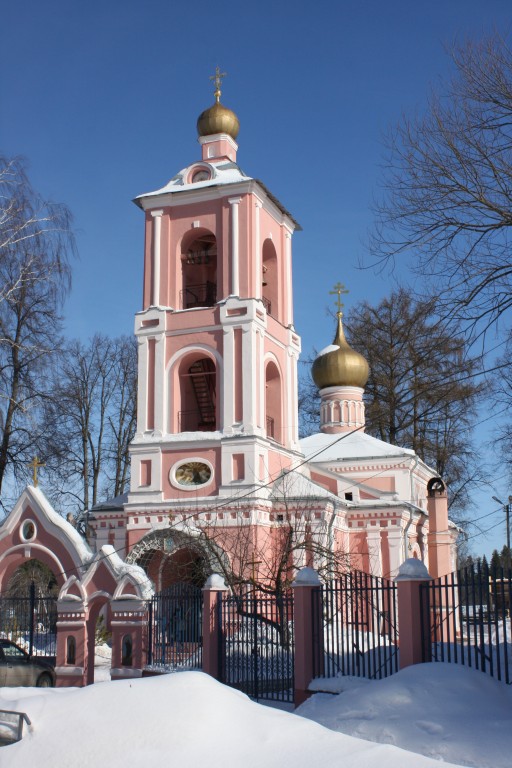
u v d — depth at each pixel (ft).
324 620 83.66
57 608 91.76
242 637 77.20
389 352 166.50
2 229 84.79
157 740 38.65
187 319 124.06
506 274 60.85
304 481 126.31
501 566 61.21
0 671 84.79
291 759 36.42
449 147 62.59
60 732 40.24
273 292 133.69
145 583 85.71
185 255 128.57
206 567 113.19
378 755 35.73
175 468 120.78
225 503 116.67
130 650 84.17
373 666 68.28
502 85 62.08
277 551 112.88
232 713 40.50
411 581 62.03
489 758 44.21
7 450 127.75
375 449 148.77
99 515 129.29
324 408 162.09
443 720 49.62
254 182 124.36
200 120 134.62
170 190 127.65
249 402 119.24
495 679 55.62
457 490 168.35
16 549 111.34
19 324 98.22
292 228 139.44
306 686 66.23
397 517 132.36
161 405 122.93
